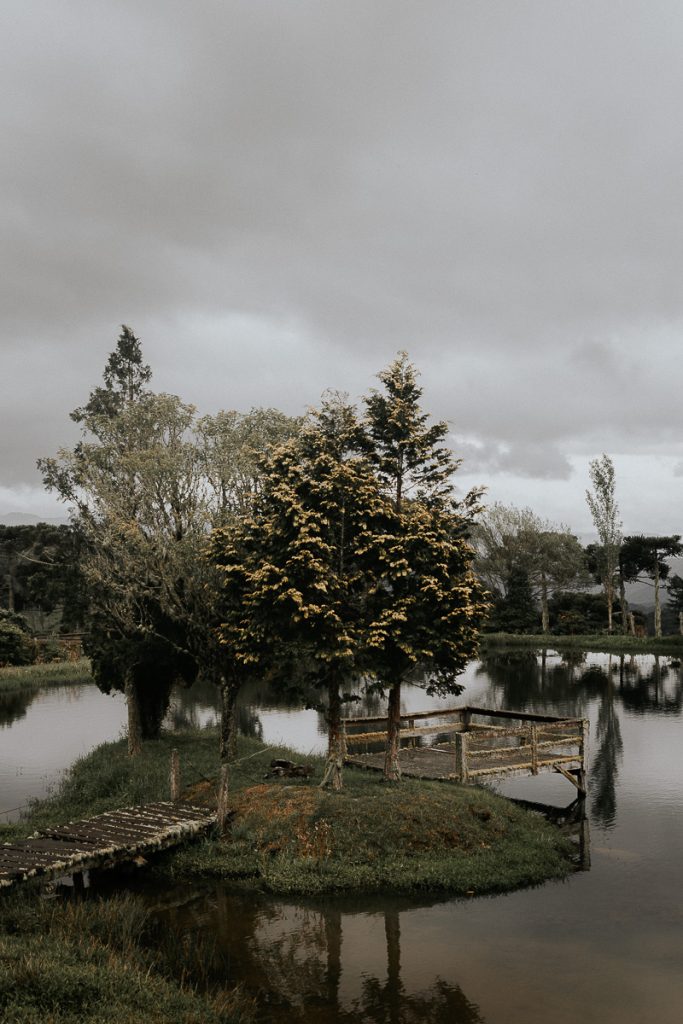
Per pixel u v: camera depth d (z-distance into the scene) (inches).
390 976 506.6
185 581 959.6
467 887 647.8
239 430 1008.2
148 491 967.6
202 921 592.4
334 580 763.4
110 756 1072.8
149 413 1037.2
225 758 951.0
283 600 763.4
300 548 763.4
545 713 1635.1
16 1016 381.4
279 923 589.0
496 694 1952.5
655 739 1353.3
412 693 2069.4
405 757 1022.4
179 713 1692.9
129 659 1039.0
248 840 713.6
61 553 1165.7
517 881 667.4
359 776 872.3
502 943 555.2
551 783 1058.7
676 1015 454.3
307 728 1473.9
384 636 765.3
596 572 3811.5
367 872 662.5
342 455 863.7
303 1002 473.7
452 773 906.1
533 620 3686.0
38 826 787.4
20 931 507.8
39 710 1817.2
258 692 2004.2
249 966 520.7
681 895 647.1
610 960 528.4
